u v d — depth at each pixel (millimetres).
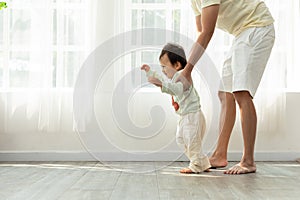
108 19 3244
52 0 3217
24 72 3229
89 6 3223
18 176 2361
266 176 2355
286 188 1993
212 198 1747
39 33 3207
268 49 2514
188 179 2199
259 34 2490
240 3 2516
